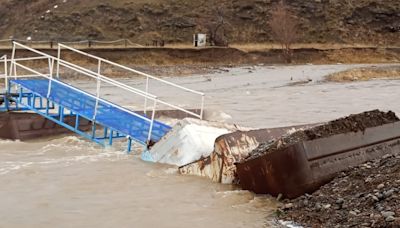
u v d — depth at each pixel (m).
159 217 8.61
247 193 9.77
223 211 8.86
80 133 14.64
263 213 8.69
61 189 10.29
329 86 36.19
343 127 9.72
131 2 81.62
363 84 37.09
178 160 12.05
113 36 76.06
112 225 8.25
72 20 78.12
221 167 10.64
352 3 83.44
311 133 9.49
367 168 9.11
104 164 12.37
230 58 66.56
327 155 9.30
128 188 10.35
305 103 26.77
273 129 11.80
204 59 65.25
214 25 75.81
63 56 56.78
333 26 79.81
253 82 40.91
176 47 67.25
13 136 15.60
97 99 14.45
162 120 18.70
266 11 80.25
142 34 76.44
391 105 25.25
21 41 68.38
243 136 11.12
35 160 12.92
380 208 7.53
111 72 49.06
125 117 14.84
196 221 8.38
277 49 69.88
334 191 8.72
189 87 37.41
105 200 9.58
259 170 9.61
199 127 12.25
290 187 9.18
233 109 24.34
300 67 59.03
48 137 16.03
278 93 32.19
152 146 12.77
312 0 82.81
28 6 85.50
